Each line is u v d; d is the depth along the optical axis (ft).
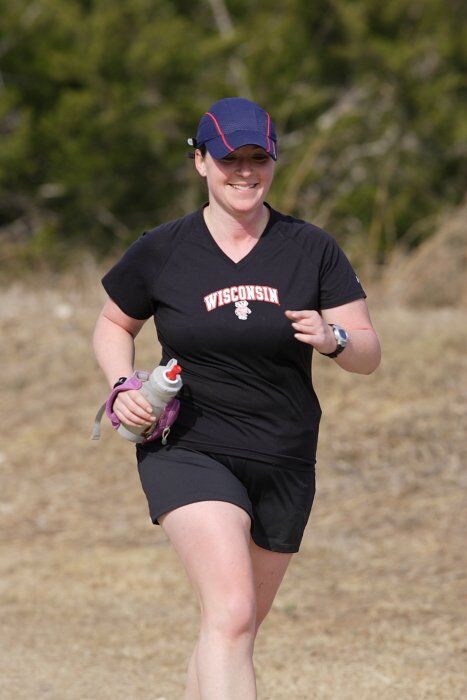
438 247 123.85
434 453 77.15
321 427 82.69
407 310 114.42
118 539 69.92
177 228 38.01
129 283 38.47
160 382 35.88
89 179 188.24
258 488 37.83
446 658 50.88
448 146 199.00
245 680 33.50
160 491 36.55
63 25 195.52
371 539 66.85
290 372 37.29
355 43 197.47
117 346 39.34
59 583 63.05
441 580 60.59
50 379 94.02
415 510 69.97
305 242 37.50
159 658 52.90
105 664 52.11
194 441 37.40
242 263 37.14
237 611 33.88
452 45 199.93
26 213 195.52
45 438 85.46
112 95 188.75
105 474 80.02
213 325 36.68
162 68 192.03
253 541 38.34
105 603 60.34
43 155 191.72
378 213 165.27
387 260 142.10
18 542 69.97
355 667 50.42
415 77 200.54
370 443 79.05
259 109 37.29
